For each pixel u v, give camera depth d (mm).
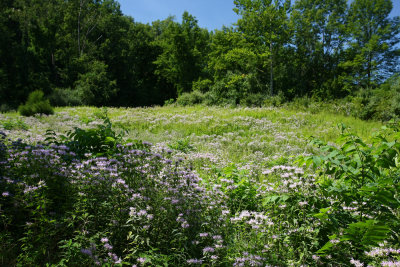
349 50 40031
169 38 52719
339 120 16672
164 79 57656
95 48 47781
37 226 2861
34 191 3061
